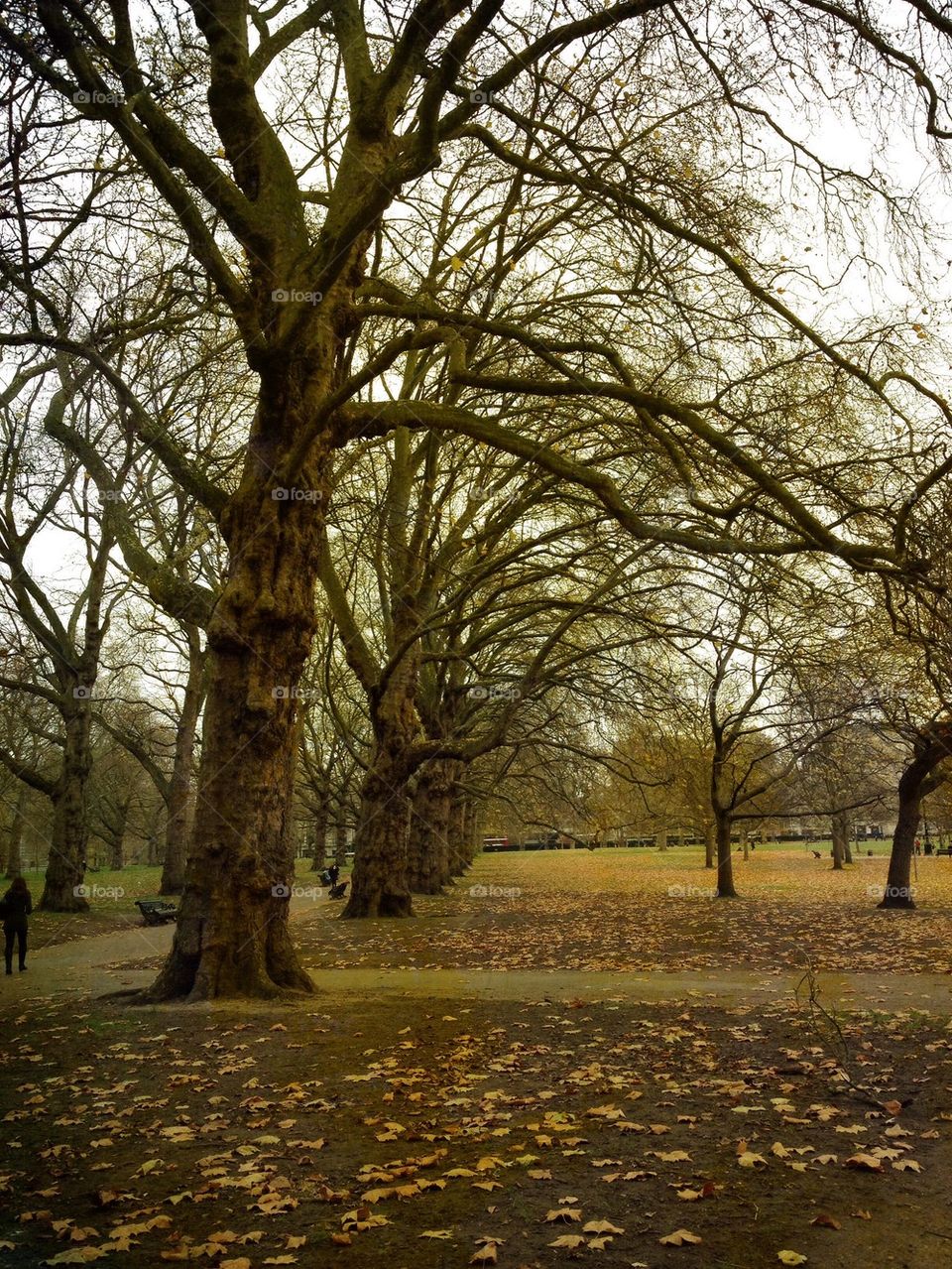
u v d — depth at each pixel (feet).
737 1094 25.54
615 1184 19.12
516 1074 28.53
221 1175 20.30
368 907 93.25
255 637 42.24
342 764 165.58
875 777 118.52
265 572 42.34
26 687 104.73
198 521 69.87
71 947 75.25
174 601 51.55
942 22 31.68
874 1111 23.71
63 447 68.69
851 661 69.87
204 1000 40.73
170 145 39.91
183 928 42.11
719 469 48.06
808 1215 17.35
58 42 34.04
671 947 66.23
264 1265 15.88
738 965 55.72
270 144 44.73
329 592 85.76
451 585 97.55
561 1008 39.86
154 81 42.39
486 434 43.47
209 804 42.32
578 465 42.06
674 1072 28.50
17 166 37.11
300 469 42.55
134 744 133.90
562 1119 23.49
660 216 41.78
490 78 35.58
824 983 47.06
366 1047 32.27
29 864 265.95
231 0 43.70
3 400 58.03
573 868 228.84
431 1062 30.12
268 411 42.57
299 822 218.59
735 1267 15.31
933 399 40.75
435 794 131.44
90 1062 31.50
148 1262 16.19
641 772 115.24
